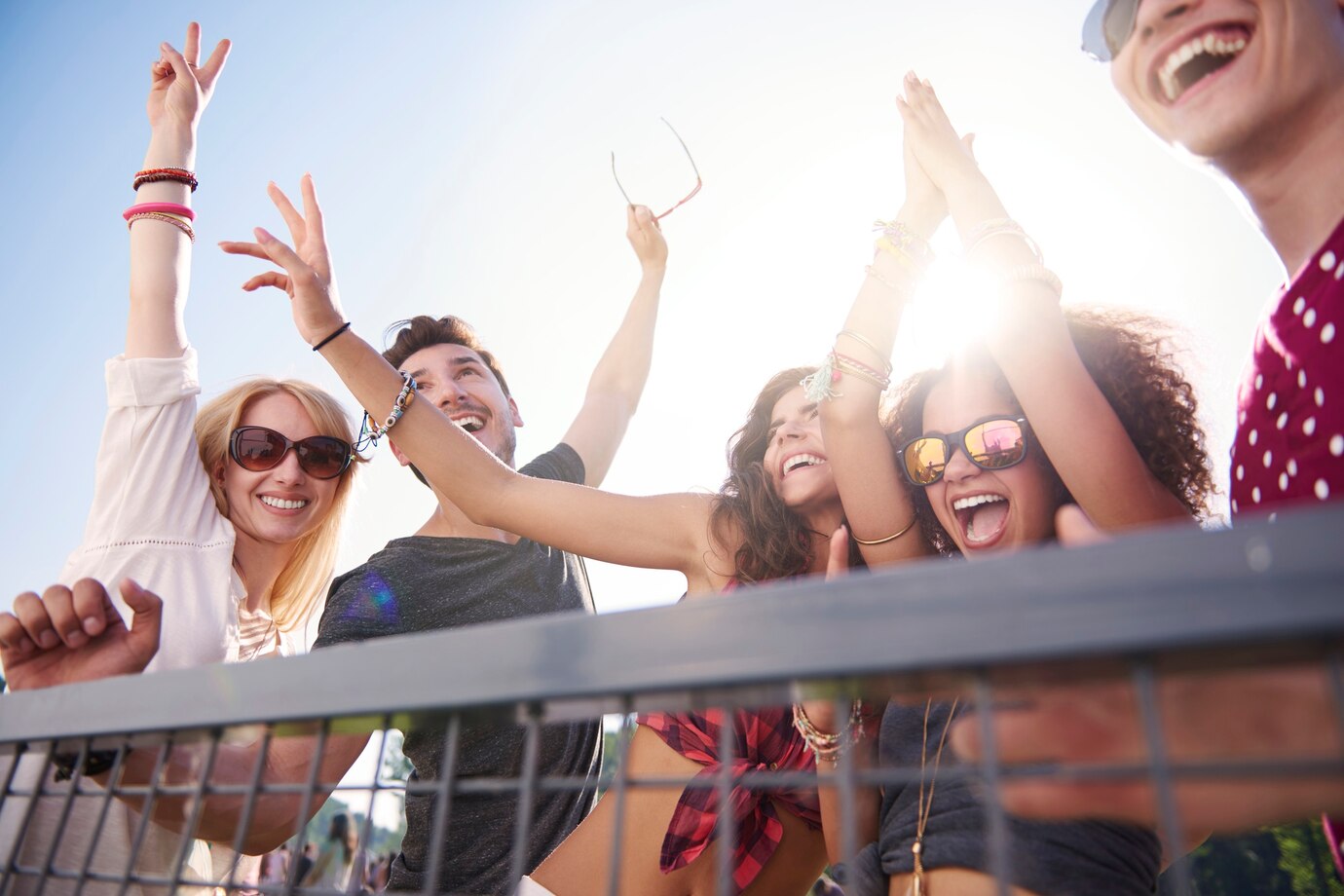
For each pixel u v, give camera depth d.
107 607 1.25
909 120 1.67
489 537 2.60
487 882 2.03
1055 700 0.56
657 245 3.36
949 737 1.15
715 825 1.62
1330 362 1.03
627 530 1.86
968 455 1.52
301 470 2.42
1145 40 1.18
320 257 1.84
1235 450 1.25
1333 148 1.09
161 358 2.20
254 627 2.41
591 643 0.62
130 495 2.10
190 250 2.40
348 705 0.71
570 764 2.15
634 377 3.27
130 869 0.82
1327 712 0.54
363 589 2.29
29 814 0.93
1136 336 1.62
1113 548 0.46
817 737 1.33
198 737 0.83
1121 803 0.54
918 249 1.65
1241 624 0.42
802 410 1.98
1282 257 1.19
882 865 1.15
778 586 0.55
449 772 0.67
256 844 1.78
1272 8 1.08
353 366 1.71
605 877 1.68
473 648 0.67
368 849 0.71
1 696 1.00
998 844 0.46
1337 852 1.11
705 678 0.56
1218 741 0.55
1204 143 1.14
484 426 3.04
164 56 2.52
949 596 0.49
